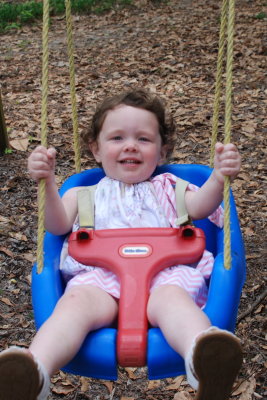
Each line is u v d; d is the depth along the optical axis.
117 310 2.12
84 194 2.55
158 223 2.46
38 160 2.02
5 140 5.01
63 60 8.27
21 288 3.49
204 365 1.61
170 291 1.99
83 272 2.30
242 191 4.42
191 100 6.34
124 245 2.24
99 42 9.23
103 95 6.66
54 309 1.98
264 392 2.80
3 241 3.88
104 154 2.53
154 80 7.12
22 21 10.80
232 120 5.72
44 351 1.72
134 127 2.47
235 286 2.09
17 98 6.60
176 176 2.89
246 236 3.90
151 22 10.34
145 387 2.92
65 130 5.63
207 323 1.82
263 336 3.09
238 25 9.48
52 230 2.35
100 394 2.88
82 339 1.86
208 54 8.05
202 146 5.20
